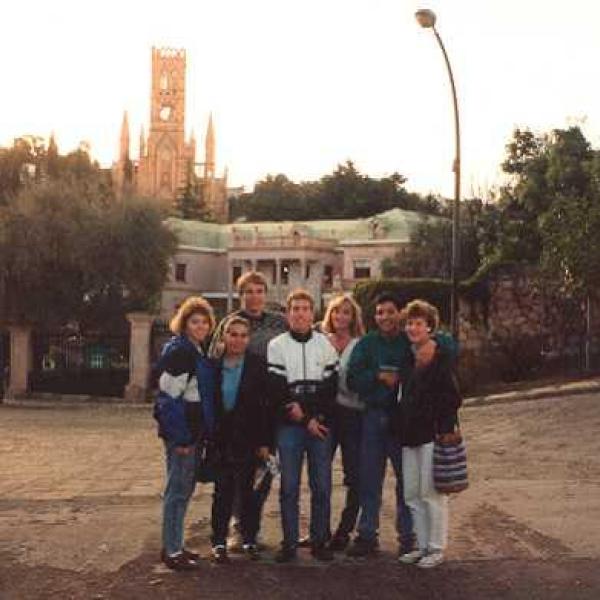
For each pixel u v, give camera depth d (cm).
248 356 783
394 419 790
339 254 7994
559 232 2727
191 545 870
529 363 3019
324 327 864
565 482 1249
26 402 3434
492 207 4609
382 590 725
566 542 867
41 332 3666
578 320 3050
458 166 2675
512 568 780
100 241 3966
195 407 761
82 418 2762
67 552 841
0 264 3759
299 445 791
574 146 3966
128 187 4291
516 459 1531
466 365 2895
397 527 830
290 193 10569
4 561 812
